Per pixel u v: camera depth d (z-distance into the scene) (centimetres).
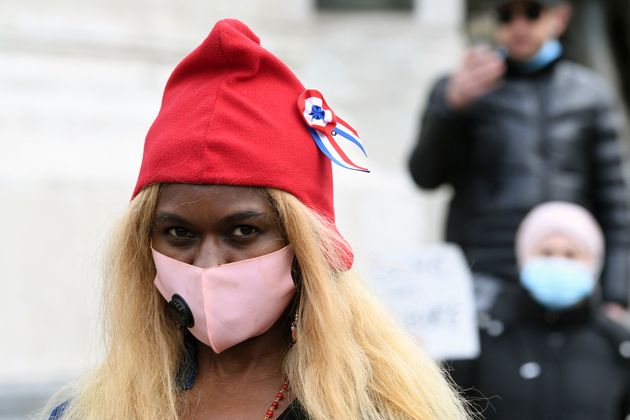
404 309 671
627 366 667
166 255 323
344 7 1260
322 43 1228
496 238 734
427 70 1243
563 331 671
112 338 347
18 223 905
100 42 1009
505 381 667
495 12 762
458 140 755
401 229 1023
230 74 320
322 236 320
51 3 1004
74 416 348
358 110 1220
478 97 748
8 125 943
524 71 757
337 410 313
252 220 314
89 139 952
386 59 1241
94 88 987
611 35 1781
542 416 659
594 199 761
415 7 1266
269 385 330
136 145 962
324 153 322
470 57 718
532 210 730
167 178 315
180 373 345
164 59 1032
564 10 780
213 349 323
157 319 347
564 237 673
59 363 894
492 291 711
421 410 323
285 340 335
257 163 312
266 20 1127
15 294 895
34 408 821
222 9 1082
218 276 313
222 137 311
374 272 379
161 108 333
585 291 664
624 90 1784
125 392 340
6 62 976
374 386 325
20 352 890
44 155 932
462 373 677
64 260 909
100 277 357
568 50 1719
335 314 320
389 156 1200
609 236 755
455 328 668
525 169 737
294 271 326
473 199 750
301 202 318
